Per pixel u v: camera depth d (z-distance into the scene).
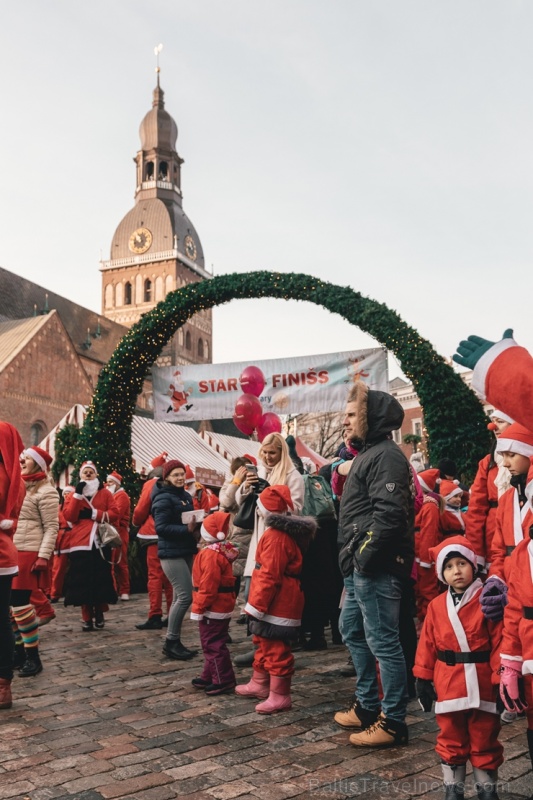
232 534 6.97
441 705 2.91
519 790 3.07
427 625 3.09
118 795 3.11
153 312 11.81
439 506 6.66
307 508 6.33
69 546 7.77
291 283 10.53
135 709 4.54
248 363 11.94
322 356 11.45
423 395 9.36
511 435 3.01
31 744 3.84
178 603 6.25
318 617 6.49
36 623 5.68
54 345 46.38
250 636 7.43
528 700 2.72
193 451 21.06
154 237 88.19
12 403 42.78
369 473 3.74
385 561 3.69
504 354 2.20
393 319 9.72
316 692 4.90
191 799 3.05
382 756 3.55
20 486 4.80
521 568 2.61
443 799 3.00
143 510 7.99
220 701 4.71
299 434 38.25
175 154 93.75
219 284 11.13
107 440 12.16
